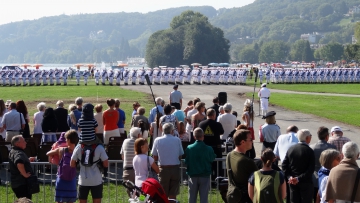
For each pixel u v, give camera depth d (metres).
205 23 183.12
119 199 17.20
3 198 17.28
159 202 12.21
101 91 64.38
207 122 17.48
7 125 21.33
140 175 14.41
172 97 31.97
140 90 66.94
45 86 77.25
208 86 75.50
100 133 22.31
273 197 11.38
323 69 83.00
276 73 82.81
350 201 11.25
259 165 13.69
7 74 79.50
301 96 57.31
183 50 183.88
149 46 193.25
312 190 13.88
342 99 53.66
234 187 12.64
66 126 22.89
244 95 58.53
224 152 19.98
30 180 14.32
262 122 37.12
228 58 185.38
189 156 14.91
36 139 21.17
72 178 14.36
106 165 14.21
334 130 16.23
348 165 11.45
